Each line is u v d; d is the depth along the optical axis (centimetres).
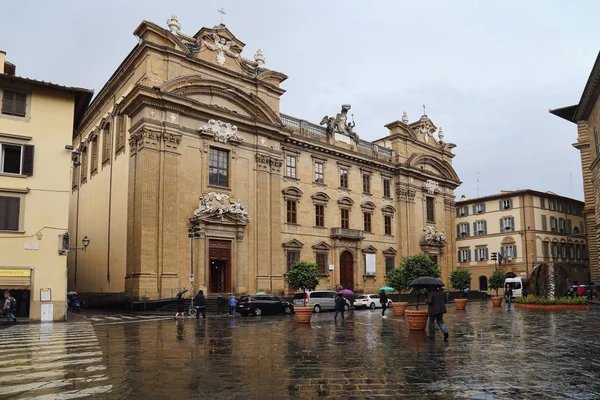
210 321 2697
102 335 1917
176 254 3575
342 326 2277
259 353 1379
